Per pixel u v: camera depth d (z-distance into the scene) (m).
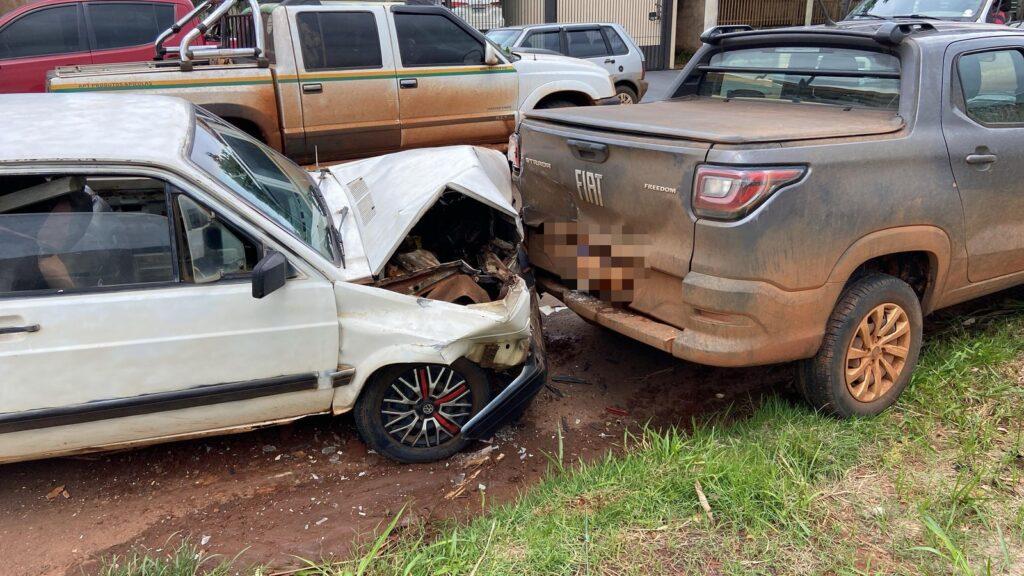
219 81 6.59
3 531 3.00
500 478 3.37
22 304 2.71
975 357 3.91
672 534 2.71
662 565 2.57
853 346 3.40
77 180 2.78
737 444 3.28
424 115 7.60
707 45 4.63
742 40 4.38
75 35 8.62
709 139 2.96
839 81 3.82
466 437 3.39
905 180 3.27
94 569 2.79
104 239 2.83
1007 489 2.95
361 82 7.14
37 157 2.71
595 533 2.72
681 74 4.77
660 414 3.89
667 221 3.16
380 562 2.69
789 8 25.03
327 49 6.98
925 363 3.97
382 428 3.35
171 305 2.87
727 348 3.08
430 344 3.13
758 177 2.88
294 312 3.02
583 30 12.60
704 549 2.64
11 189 2.72
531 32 12.18
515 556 2.62
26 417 2.78
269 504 3.17
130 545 2.92
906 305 3.50
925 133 3.37
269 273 2.78
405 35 7.36
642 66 13.23
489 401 3.44
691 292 3.08
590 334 4.84
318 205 3.72
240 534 2.98
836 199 3.06
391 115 7.40
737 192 2.88
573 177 3.59
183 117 3.41
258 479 3.35
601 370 4.36
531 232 4.08
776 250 2.97
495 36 12.61
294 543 2.91
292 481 3.33
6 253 2.73
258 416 3.16
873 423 3.45
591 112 3.90
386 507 3.15
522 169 4.04
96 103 3.45
